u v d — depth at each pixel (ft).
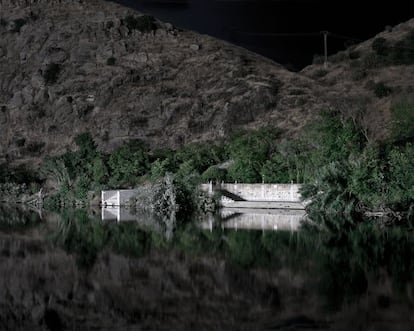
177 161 280.72
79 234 143.33
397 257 101.45
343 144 198.08
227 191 238.07
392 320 63.36
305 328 61.67
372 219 169.68
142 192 239.91
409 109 227.40
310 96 459.73
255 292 77.36
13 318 67.77
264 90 464.24
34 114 513.45
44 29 600.39
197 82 513.86
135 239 131.75
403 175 172.04
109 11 652.07
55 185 301.02
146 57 562.66
